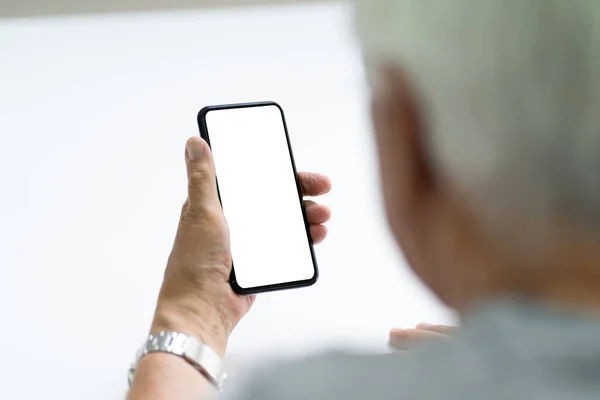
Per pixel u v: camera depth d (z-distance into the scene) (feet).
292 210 2.29
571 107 0.78
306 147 3.10
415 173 0.91
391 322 2.47
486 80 0.79
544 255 0.85
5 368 2.34
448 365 0.88
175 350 1.92
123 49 3.55
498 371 0.84
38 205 2.84
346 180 2.98
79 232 2.76
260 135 2.33
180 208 2.86
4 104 3.22
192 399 1.86
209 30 3.67
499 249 0.87
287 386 0.91
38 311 2.51
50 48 3.52
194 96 3.32
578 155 0.79
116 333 2.45
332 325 2.45
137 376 1.89
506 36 0.78
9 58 3.45
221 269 2.08
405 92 0.88
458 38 0.80
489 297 0.90
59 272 2.63
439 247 0.91
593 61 0.77
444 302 0.97
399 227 0.95
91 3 3.71
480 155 0.82
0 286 2.57
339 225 2.82
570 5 0.77
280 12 3.76
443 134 0.84
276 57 3.53
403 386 0.88
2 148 3.03
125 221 2.80
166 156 3.05
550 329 0.84
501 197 0.83
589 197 0.81
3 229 2.75
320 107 3.29
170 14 3.75
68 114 3.20
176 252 2.08
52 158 3.01
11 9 3.65
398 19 0.85
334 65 3.49
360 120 3.22
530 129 0.79
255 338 2.39
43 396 2.27
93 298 2.55
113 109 3.23
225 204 2.25
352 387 0.89
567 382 0.82
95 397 2.27
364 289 2.60
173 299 2.04
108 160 3.02
